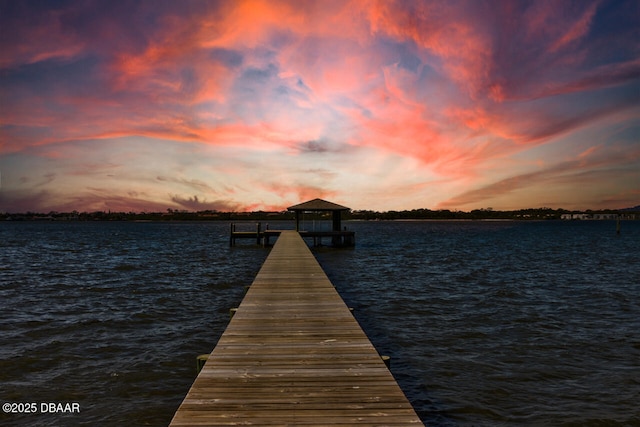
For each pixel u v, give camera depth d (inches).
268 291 430.3
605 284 770.2
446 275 889.5
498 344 405.7
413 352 382.0
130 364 350.3
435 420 258.7
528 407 275.3
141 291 693.3
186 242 2098.9
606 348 393.7
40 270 970.7
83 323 482.9
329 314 335.0
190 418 161.3
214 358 231.9
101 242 2119.8
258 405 173.0
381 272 938.7
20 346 396.2
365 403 175.3
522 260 1203.9
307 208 1536.7
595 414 265.9
